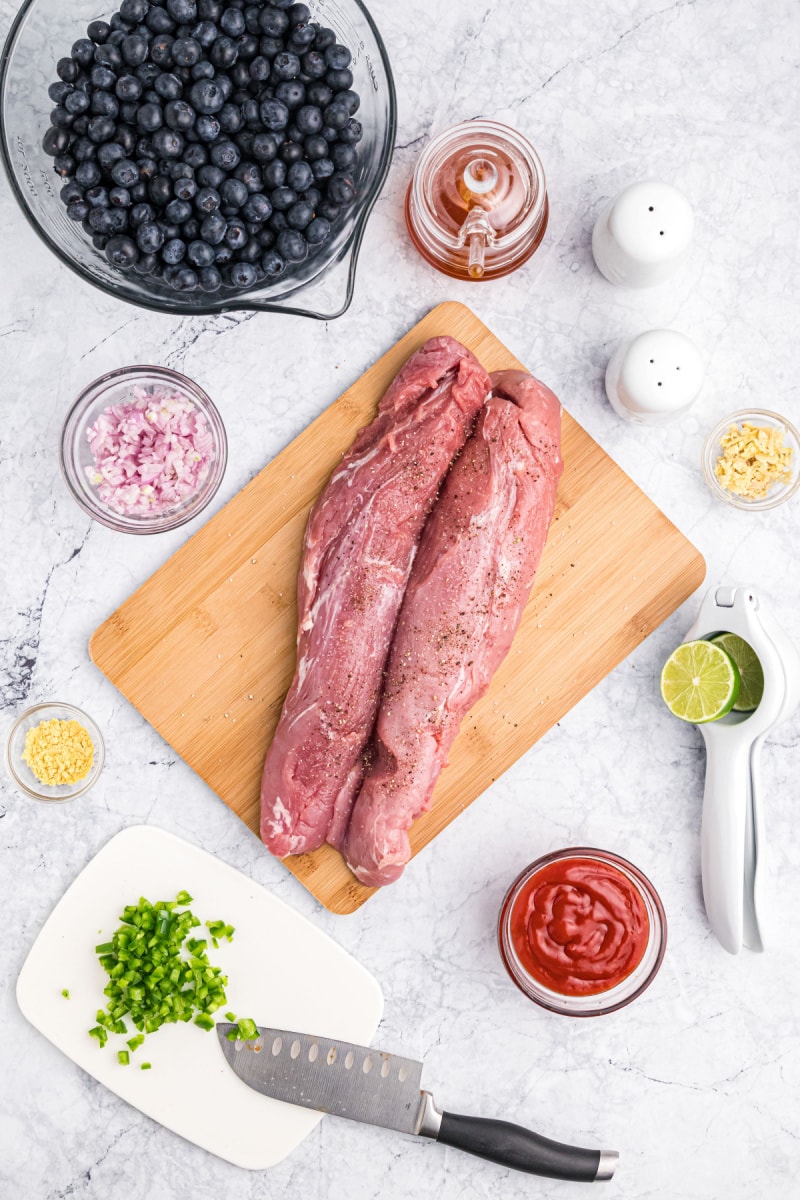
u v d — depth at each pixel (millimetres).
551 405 917
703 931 968
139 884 956
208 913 955
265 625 954
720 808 921
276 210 873
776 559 969
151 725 960
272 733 955
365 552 911
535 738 956
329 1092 939
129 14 846
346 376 963
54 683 964
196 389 935
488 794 965
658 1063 968
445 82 963
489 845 965
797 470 950
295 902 963
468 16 960
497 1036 965
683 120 967
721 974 969
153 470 935
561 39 963
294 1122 953
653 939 928
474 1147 928
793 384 969
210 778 954
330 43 862
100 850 955
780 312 970
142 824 960
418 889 964
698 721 924
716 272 970
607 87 965
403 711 905
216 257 868
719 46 965
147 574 962
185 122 839
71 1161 963
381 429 934
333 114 861
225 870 955
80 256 896
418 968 964
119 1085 953
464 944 964
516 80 963
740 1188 965
